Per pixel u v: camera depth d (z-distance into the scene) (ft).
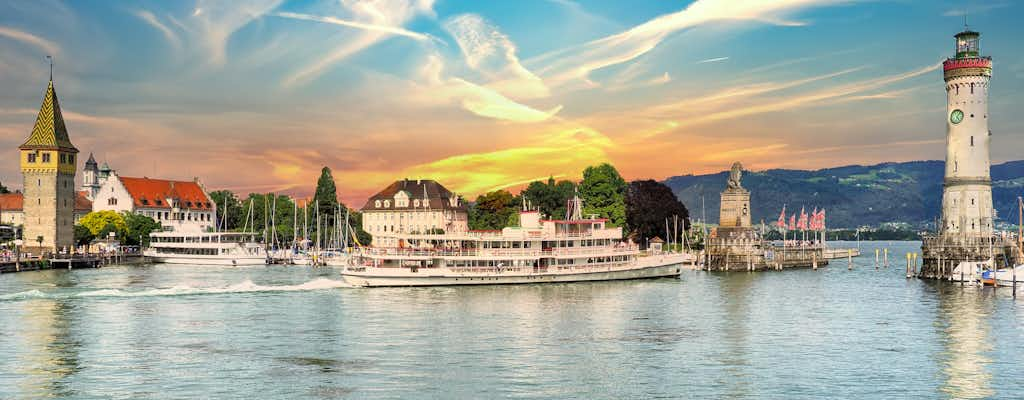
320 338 270.87
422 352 249.96
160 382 215.10
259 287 410.11
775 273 569.64
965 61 458.91
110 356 244.42
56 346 258.16
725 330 291.38
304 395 203.31
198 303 352.49
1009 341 270.67
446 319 310.86
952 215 469.98
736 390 209.46
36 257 607.37
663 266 499.10
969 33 463.83
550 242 452.76
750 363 238.27
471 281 430.20
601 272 466.70
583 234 457.68
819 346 262.88
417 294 390.42
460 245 448.24
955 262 468.34
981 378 222.07
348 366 231.91
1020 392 208.64
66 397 201.87
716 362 239.50
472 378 219.00
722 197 603.26
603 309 342.23
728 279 504.43
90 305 344.90
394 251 425.69
